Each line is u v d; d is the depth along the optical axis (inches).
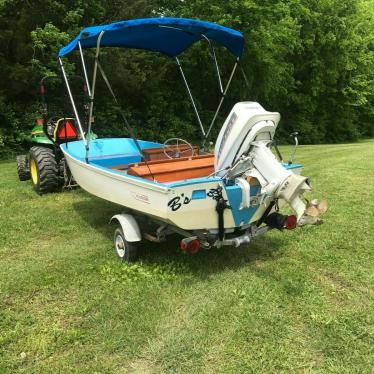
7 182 325.7
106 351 122.7
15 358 120.0
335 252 186.9
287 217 169.9
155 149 224.1
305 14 848.9
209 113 713.0
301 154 536.1
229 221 162.6
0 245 199.9
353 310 141.1
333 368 114.4
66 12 488.1
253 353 121.0
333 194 281.9
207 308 142.9
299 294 151.0
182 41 234.7
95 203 265.7
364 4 1051.9
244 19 645.9
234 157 167.0
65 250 193.2
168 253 187.6
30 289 157.0
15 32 476.7
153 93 627.5
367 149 616.7
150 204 159.0
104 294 152.9
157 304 145.9
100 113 574.6
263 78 738.8
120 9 542.6
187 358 119.2
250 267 173.8
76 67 490.3
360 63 1043.9
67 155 225.6
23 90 516.7
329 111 1051.9
